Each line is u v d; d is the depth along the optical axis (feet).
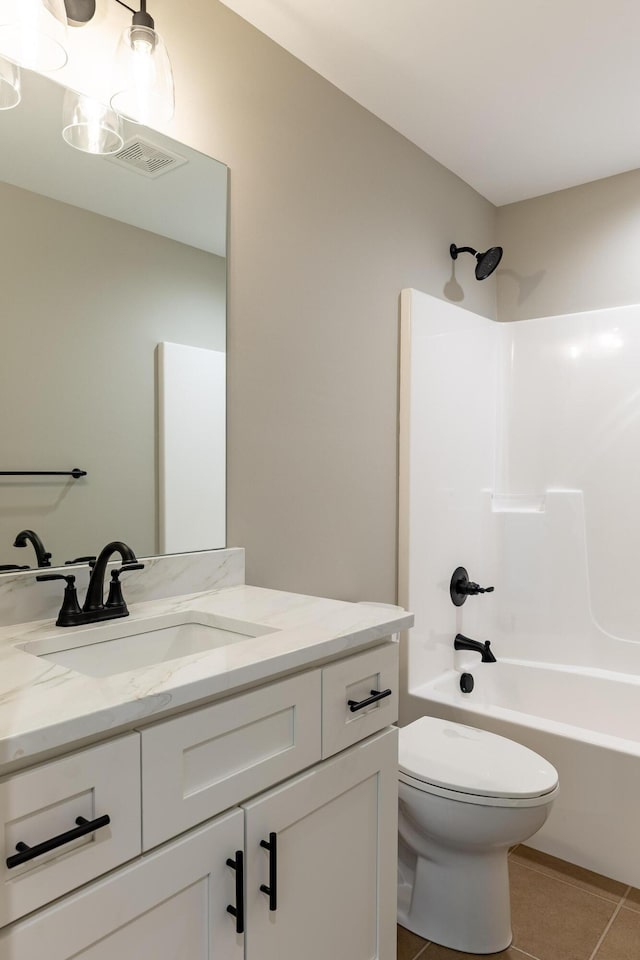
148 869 2.85
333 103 6.81
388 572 7.61
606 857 6.54
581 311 9.37
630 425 8.77
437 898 5.73
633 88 6.95
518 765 5.62
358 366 7.13
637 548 8.68
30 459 4.31
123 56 4.23
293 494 6.29
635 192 8.91
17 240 4.26
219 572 5.45
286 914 3.57
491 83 6.84
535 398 9.47
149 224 5.03
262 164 5.96
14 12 3.63
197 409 5.37
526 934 5.76
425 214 8.33
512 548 9.39
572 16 5.82
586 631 8.93
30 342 4.32
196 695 2.97
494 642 9.45
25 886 2.44
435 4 5.65
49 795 2.51
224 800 3.20
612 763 6.49
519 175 9.05
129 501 4.86
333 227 6.79
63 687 2.86
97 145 4.71
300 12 5.73
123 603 4.39
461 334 8.79
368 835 4.22
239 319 5.73
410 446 7.75
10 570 4.19
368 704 4.16
